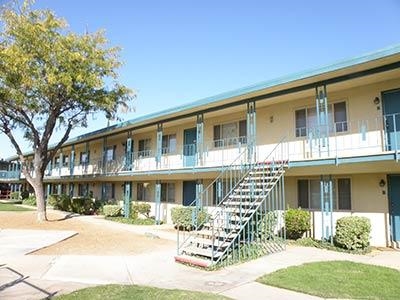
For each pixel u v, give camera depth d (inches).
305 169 516.1
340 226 470.9
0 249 465.7
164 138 903.1
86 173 1197.7
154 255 442.0
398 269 357.4
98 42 773.3
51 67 713.6
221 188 658.8
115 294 273.3
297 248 480.1
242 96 589.9
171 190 878.4
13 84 714.8
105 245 508.1
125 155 975.6
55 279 325.7
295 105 597.9
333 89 538.0
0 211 1029.2
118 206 949.2
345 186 548.7
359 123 520.4
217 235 424.5
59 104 784.9
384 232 500.1
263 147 640.4
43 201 823.1
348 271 345.1
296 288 292.4
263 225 488.7
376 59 422.3
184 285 309.3
